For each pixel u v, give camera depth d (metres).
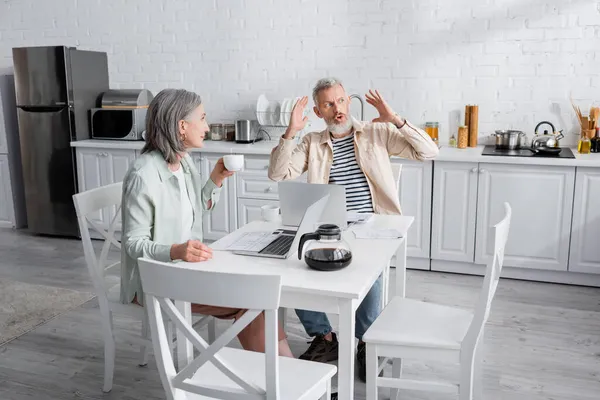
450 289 3.66
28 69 4.71
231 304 1.45
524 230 3.71
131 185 2.11
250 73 4.71
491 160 3.66
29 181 4.91
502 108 4.15
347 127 2.77
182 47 4.86
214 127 4.72
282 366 1.80
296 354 2.81
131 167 2.15
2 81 4.97
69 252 4.52
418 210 3.90
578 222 3.59
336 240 1.92
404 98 4.34
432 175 3.83
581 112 3.99
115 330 3.10
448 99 4.24
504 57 4.08
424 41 4.22
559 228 3.63
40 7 5.20
